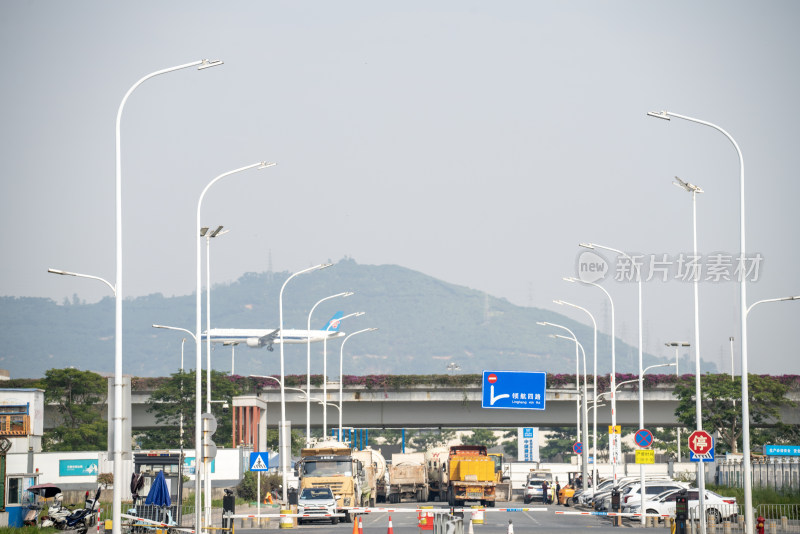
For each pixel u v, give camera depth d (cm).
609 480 13512
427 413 17225
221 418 17050
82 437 15900
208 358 9062
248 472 14038
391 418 17262
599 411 17200
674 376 16575
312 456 10331
